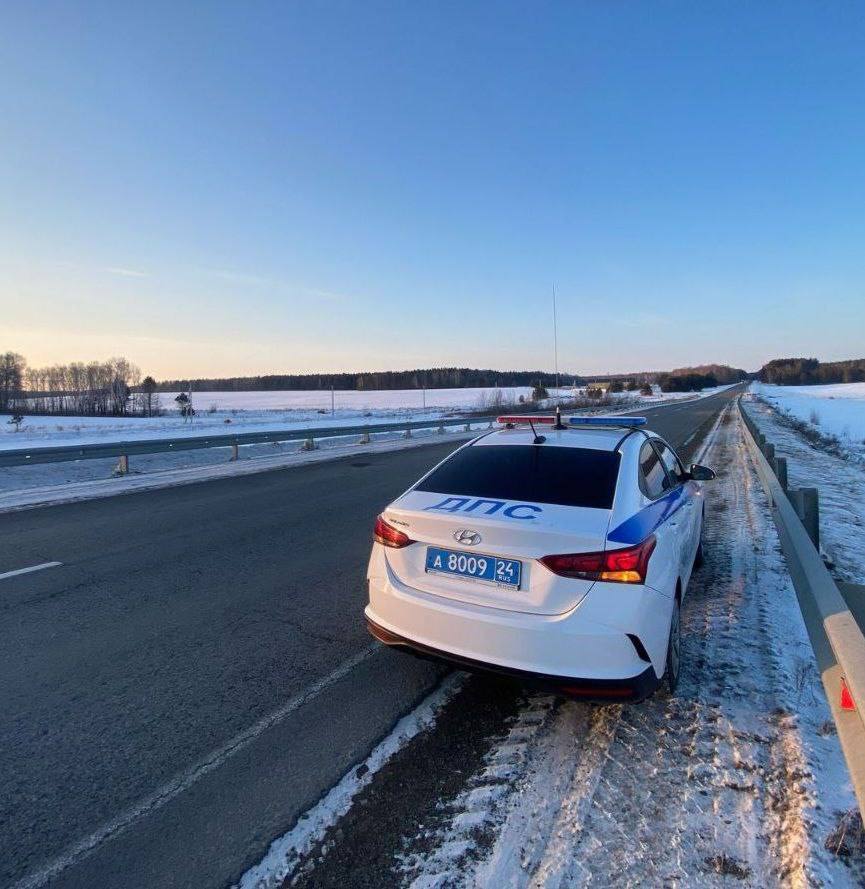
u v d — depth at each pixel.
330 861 2.01
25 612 4.37
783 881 1.85
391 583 2.97
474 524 2.73
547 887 1.86
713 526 6.75
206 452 18.44
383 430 23.19
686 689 3.06
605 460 3.20
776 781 2.32
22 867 1.99
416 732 2.77
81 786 2.41
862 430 24.19
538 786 2.35
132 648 3.74
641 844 2.02
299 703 3.05
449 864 1.97
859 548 5.79
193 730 2.81
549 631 2.47
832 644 2.35
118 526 7.27
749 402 55.50
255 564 5.63
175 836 2.13
